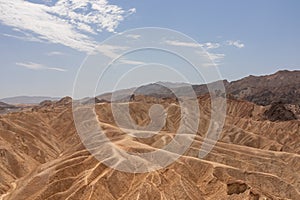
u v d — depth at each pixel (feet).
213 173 233.76
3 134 352.28
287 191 239.30
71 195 197.26
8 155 311.47
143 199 183.73
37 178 221.05
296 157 306.35
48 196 204.13
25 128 394.32
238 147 303.89
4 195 247.50
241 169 251.39
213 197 213.25
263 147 387.96
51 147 383.65
